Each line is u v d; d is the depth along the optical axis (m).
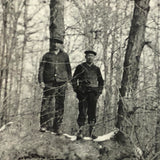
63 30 8.82
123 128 7.46
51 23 8.49
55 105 7.80
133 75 7.80
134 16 8.04
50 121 7.84
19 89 6.00
